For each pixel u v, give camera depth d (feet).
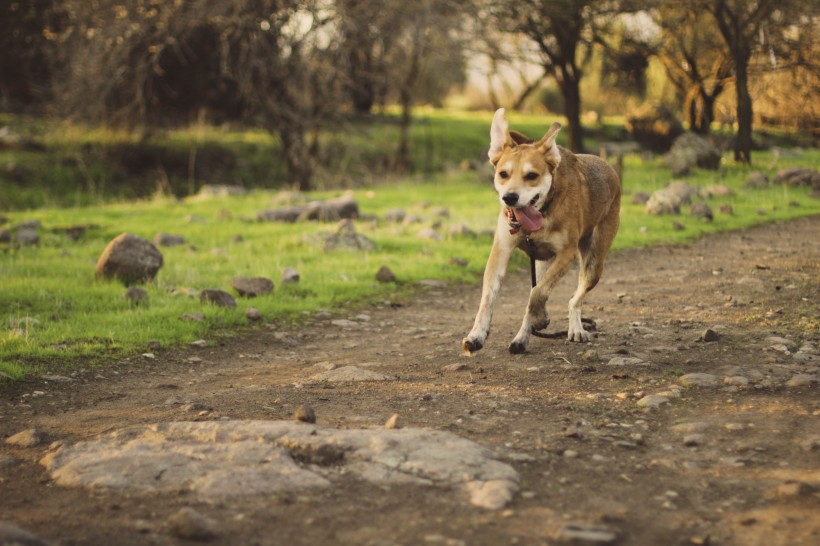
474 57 80.38
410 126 114.32
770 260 37.37
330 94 80.89
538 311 20.93
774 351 20.66
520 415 16.03
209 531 10.55
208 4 73.92
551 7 75.66
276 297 30.19
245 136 98.68
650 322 25.13
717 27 84.48
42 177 77.51
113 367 21.26
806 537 10.39
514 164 18.99
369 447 13.28
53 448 14.46
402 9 76.69
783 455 13.38
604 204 22.21
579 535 10.39
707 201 58.75
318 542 10.44
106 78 75.46
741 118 82.07
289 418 16.08
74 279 31.58
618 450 13.92
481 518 11.09
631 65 90.79
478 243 42.91
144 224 48.57
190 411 16.87
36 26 83.66
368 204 61.21
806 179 66.85
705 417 15.51
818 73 80.74
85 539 10.61
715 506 11.53
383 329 26.76
